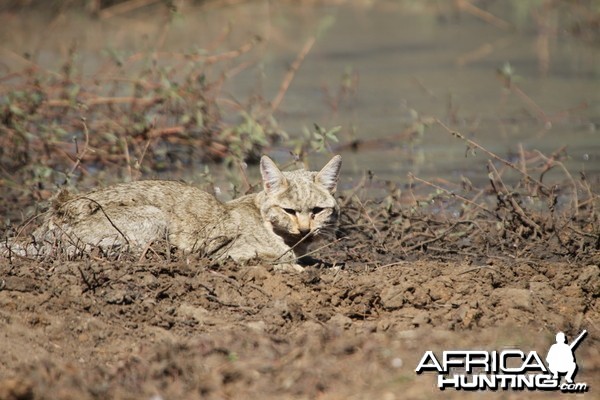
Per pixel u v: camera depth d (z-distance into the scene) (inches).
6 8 1280.8
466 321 404.8
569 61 1128.8
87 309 406.6
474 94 967.6
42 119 730.2
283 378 350.9
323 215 484.7
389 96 962.1
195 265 450.3
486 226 550.6
